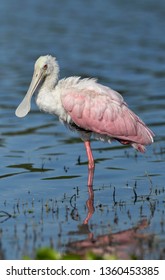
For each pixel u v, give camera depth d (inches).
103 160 724.7
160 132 853.8
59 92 625.6
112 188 614.2
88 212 542.3
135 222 511.2
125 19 2127.2
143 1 2600.9
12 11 2297.0
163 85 1180.5
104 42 1702.8
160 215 529.0
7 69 1338.6
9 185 626.5
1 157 737.6
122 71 1326.3
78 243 463.2
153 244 453.7
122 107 620.1
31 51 1558.8
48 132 871.7
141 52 1556.3
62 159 729.6
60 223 513.0
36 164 707.4
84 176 659.4
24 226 506.9
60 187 620.4
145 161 714.8
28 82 1211.2
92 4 2497.5
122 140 625.6
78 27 1953.7
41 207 557.3
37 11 2299.5
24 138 835.4
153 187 612.4
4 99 1072.8
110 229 493.7
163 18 2145.7
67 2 2564.0
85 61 1440.7
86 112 616.7
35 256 422.9
